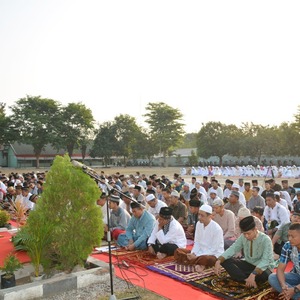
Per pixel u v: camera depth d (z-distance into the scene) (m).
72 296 5.11
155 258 7.00
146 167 62.81
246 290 5.16
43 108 50.41
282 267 4.84
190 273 6.00
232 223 7.68
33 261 5.62
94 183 5.87
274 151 54.41
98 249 7.69
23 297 4.92
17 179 17.75
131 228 7.98
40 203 5.70
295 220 6.26
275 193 9.33
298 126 48.16
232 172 41.06
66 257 5.62
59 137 50.25
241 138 58.88
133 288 5.37
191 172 44.12
